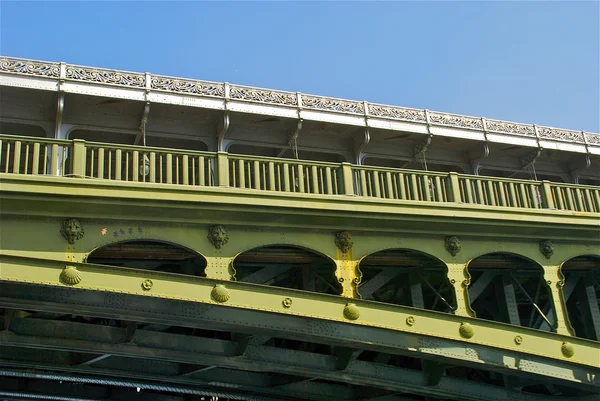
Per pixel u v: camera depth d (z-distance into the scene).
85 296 13.27
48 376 16.45
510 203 17.52
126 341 14.80
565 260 17.58
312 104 18.25
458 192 16.92
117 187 13.65
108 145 14.16
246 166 18.00
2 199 12.98
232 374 17.38
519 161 21.41
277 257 15.84
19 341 14.27
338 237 15.40
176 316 13.67
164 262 15.57
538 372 16.09
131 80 16.62
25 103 16.25
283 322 14.31
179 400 19.36
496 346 15.68
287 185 15.26
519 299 20.03
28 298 13.02
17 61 15.75
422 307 16.94
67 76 16.08
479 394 17.52
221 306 13.60
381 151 19.58
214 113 17.39
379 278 16.77
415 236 16.17
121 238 13.74
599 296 21.12
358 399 18.41
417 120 19.34
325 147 18.95
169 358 15.19
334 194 15.71
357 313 14.59
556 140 21.17
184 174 14.51
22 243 13.09
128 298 13.46
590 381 16.58
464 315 15.77
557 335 16.36
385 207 15.62
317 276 16.17
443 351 15.36
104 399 18.59
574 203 18.48
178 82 17.06
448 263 16.25
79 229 13.48
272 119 17.95
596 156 21.73
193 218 14.23
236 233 14.64
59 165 14.75
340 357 16.09
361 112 18.72
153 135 17.23
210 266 14.15
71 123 16.58
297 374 16.16
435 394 17.25
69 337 14.59
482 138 20.06
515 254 17.09
